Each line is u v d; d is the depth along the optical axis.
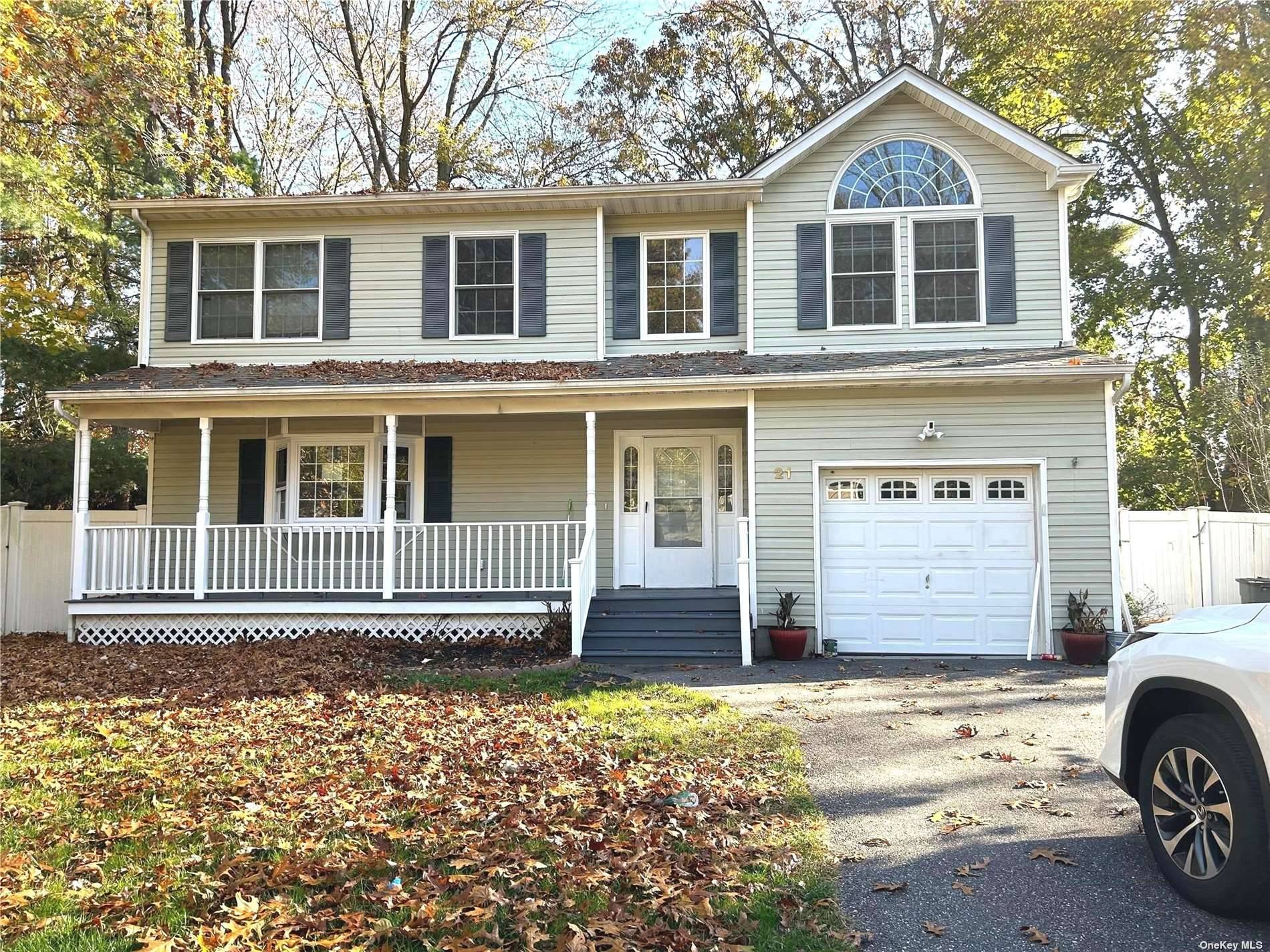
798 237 12.62
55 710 7.57
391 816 4.70
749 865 4.04
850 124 12.58
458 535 11.84
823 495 11.42
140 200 13.03
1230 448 17.42
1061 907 3.61
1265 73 18.39
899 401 11.23
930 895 3.75
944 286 12.38
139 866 4.10
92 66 12.90
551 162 24.84
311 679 9.01
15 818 4.79
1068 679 9.12
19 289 15.39
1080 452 10.90
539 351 13.11
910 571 11.25
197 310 13.38
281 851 4.22
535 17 23.19
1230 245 20.59
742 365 11.77
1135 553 14.03
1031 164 12.28
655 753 6.01
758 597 11.27
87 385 11.80
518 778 5.39
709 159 24.88
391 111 23.98
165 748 6.26
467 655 10.72
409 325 13.25
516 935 3.35
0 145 12.73
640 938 3.30
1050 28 20.58
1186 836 3.64
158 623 11.76
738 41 24.28
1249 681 3.32
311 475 13.24
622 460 13.25
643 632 11.02
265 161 23.81
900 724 7.00
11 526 13.36
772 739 6.42
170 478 13.49
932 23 23.00
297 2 22.30
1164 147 21.12
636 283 13.34
